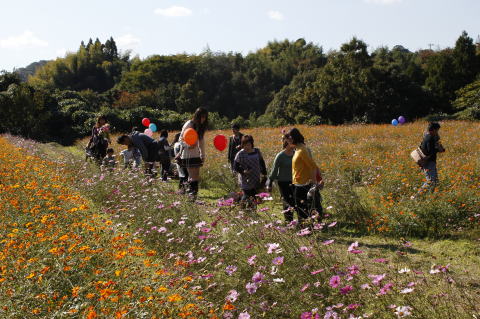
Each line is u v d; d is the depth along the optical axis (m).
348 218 6.58
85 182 8.60
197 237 5.07
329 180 8.28
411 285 3.34
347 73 50.75
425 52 86.06
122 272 3.94
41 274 3.70
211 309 3.40
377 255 5.02
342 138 19.55
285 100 68.94
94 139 11.62
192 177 7.62
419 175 8.23
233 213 5.38
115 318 3.13
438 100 53.72
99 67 103.94
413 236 5.82
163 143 10.51
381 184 7.95
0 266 3.99
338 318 3.12
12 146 16.98
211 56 92.69
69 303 3.40
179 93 77.75
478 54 55.09
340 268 3.80
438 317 3.33
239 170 6.86
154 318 3.18
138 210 6.20
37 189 6.89
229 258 4.39
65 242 4.44
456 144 14.76
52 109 36.41
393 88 49.97
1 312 3.27
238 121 55.09
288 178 6.27
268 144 17.62
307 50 103.06
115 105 65.81
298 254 4.02
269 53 118.81
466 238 5.53
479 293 3.87
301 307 3.49
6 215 5.73
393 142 16.11
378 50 71.44
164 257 4.64
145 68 87.38
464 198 6.41
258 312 3.46
